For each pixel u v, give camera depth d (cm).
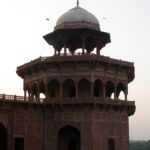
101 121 3966
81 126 3922
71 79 4056
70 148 4144
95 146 3847
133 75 4719
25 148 3862
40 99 4069
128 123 4294
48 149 4000
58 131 4025
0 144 3975
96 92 4222
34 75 4412
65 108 4012
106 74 4138
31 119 3975
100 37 4403
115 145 4069
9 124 3794
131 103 4291
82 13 4453
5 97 3772
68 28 4241
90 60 3941
